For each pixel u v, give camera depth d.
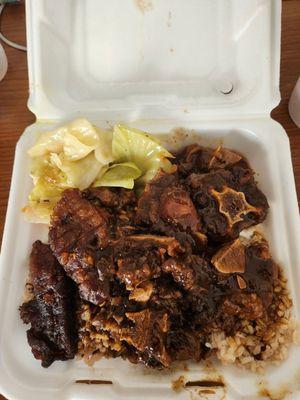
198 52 0.29
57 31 0.28
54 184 0.26
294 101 0.30
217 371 0.22
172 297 0.22
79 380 0.22
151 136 0.27
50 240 0.23
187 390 0.21
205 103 0.28
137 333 0.21
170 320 0.22
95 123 0.28
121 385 0.22
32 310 0.23
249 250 0.25
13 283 0.24
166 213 0.23
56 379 0.22
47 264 0.23
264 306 0.23
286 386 0.21
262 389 0.21
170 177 0.25
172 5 0.28
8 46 0.34
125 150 0.27
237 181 0.26
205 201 0.25
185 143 0.28
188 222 0.23
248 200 0.26
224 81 0.28
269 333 0.23
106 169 0.27
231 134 0.28
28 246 0.25
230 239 0.25
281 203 0.26
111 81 0.29
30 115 0.32
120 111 0.28
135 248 0.22
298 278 0.24
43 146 0.26
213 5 0.28
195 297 0.22
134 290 0.21
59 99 0.28
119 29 0.29
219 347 0.22
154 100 0.28
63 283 0.23
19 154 0.27
